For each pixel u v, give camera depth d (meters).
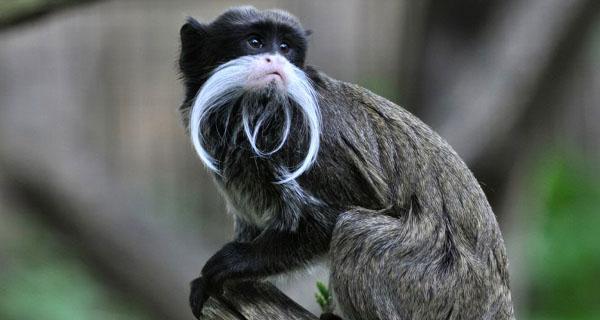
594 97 22.81
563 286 18.52
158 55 19.16
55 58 18.22
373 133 8.94
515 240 16.22
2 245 19.23
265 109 8.77
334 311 9.52
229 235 18.81
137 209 17.59
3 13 11.51
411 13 17.12
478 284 8.54
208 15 19.31
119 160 18.94
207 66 9.10
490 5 15.88
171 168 19.16
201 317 8.72
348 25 19.86
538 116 15.62
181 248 17.58
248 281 8.74
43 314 17.39
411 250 8.50
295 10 19.88
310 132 8.66
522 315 16.19
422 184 8.75
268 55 8.62
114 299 17.97
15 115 17.38
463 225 8.70
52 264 18.89
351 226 8.51
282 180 8.69
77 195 17.12
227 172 9.02
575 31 15.30
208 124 9.05
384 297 8.41
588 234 19.09
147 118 19.08
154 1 19.06
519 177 15.81
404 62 17.50
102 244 17.23
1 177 17.34
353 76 19.75
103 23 18.88
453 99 15.83
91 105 18.64
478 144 15.25
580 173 21.34
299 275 9.05
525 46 15.43
